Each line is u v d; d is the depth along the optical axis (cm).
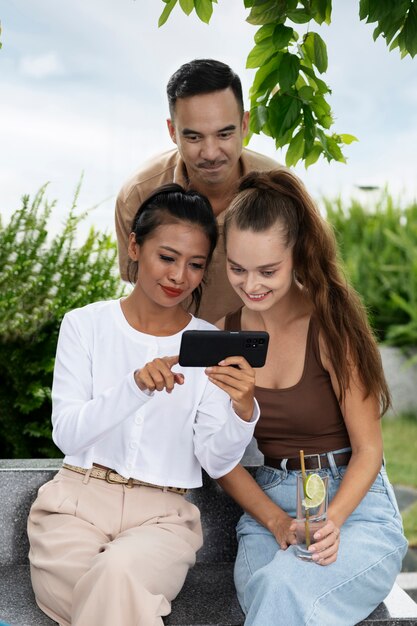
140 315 269
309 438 267
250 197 254
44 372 365
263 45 306
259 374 269
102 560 230
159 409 264
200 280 264
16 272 372
